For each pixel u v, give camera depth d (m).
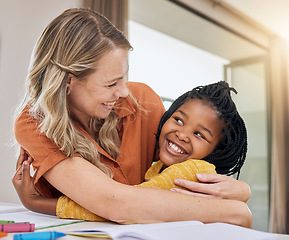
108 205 0.64
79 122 0.88
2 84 2.21
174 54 3.90
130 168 0.92
